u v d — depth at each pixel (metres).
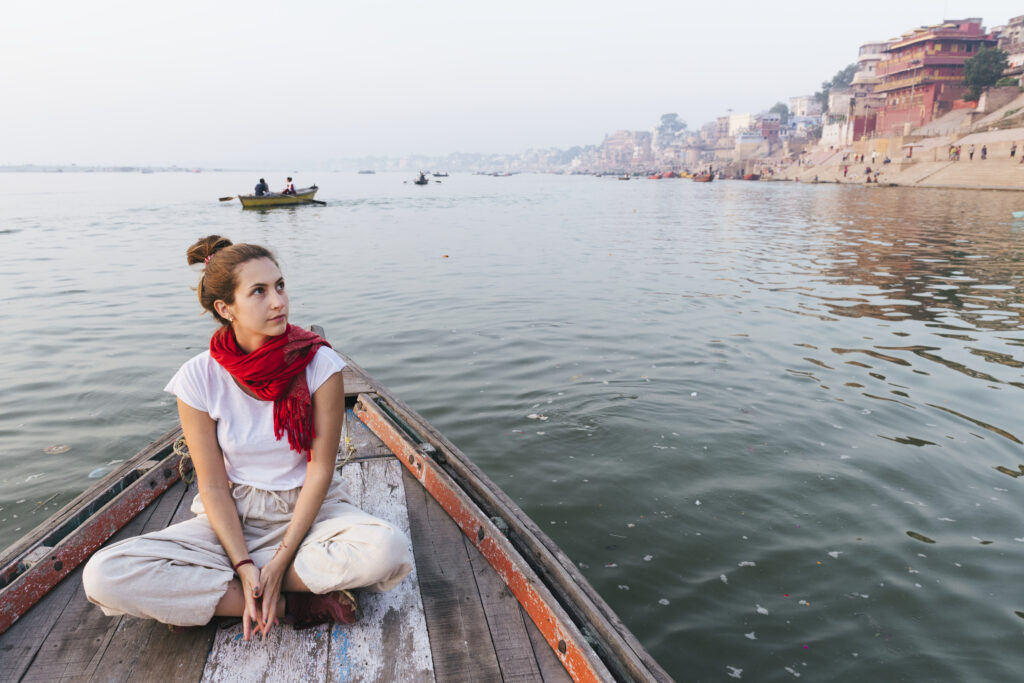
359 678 2.23
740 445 5.84
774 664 3.44
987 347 8.67
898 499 4.97
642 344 8.84
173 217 30.14
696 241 20.92
